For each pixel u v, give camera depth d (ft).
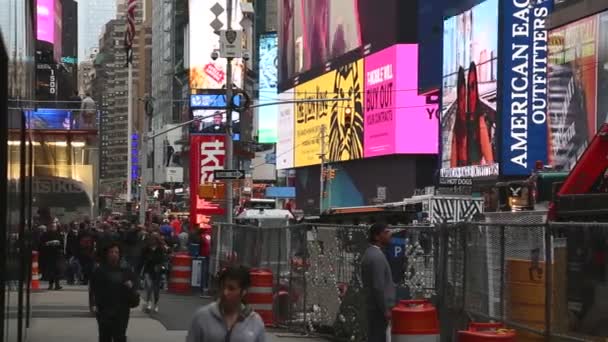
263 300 56.54
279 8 342.85
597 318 28.17
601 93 115.24
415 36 231.50
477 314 37.40
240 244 73.82
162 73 590.14
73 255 94.58
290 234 57.72
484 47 165.99
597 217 44.19
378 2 242.37
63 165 138.10
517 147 147.43
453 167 178.29
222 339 19.25
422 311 35.24
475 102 168.25
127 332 54.24
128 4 187.21
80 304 70.33
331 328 51.24
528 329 32.94
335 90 276.00
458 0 203.62
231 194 99.81
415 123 229.04
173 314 65.31
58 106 143.64
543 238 32.04
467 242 38.81
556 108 127.75
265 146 443.32
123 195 396.16
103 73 629.51
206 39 444.55
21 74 29.04
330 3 280.72
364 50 252.42
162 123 575.38
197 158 113.60
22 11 29.37
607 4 114.62
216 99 437.99
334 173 277.03
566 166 123.65
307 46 304.50
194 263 85.76
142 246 68.08
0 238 21.95
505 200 86.28
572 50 123.13
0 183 21.77
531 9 147.23
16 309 28.50
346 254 48.91
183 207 348.79
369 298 36.09
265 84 423.23
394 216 101.96
